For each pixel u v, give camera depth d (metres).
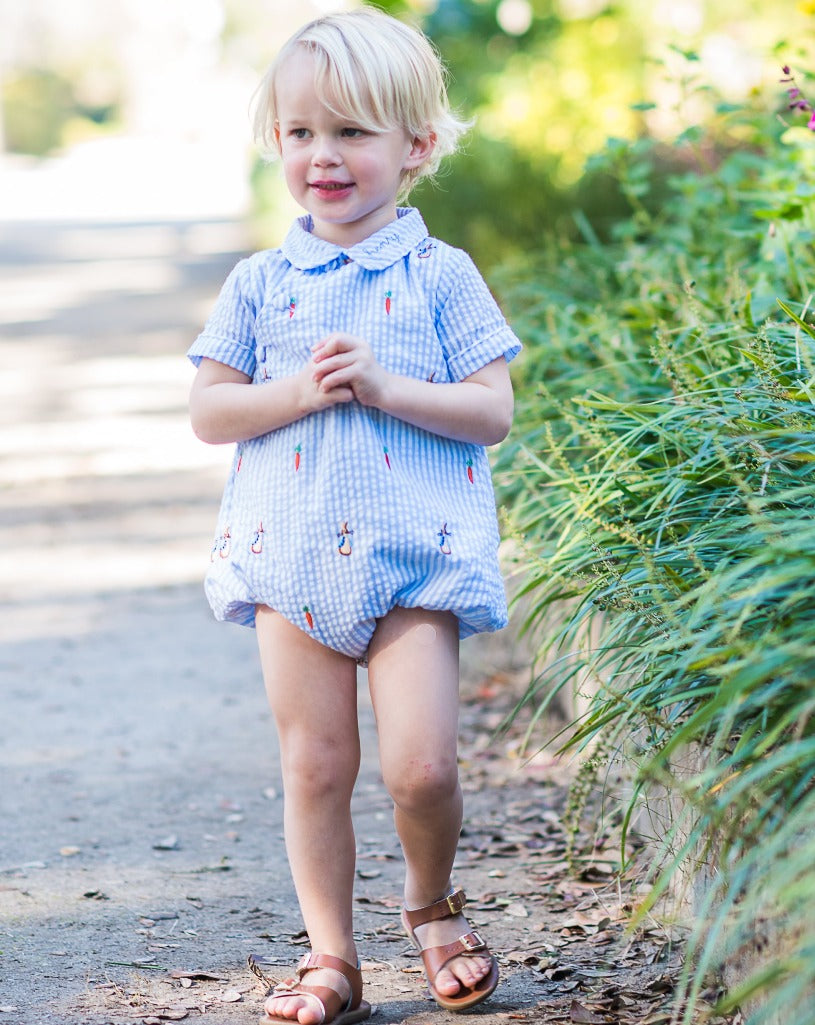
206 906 3.98
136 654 6.84
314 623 3.20
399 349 3.29
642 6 14.19
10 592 7.98
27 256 31.03
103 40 101.06
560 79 13.61
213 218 41.47
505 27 16.58
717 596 3.00
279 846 4.48
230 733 5.68
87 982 3.45
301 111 3.29
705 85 7.09
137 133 106.38
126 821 4.70
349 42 3.27
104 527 9.50
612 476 4.08
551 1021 3.21
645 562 3.37
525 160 12.36
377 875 4.24
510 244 11.97
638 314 5.85
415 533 3.18
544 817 4.67
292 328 3.31
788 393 3.65
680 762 3.38
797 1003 2.59
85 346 18.17
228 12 72.06
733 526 3.40
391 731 3.15
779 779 2.72
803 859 2.40
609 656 4.25
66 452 12.01
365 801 4.93
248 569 3.27
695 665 3.00
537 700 5.71
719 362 4.41
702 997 3.19
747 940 2.94
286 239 3.49
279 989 3.23
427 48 3.43
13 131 92.69
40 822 4.68
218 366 3.42
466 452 3.38
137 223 40.12
